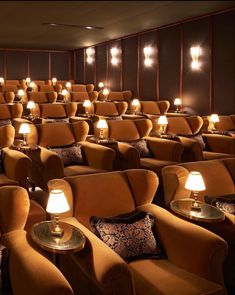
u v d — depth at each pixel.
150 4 6.86
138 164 4.75
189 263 2.24
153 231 2.48
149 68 10.16
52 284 1.74
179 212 2.66
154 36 9.84
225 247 2.16
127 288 1.90
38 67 15.20
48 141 4.85
